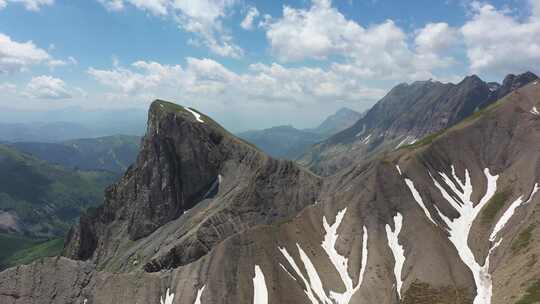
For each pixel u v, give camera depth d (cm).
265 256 14350
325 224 17062
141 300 13525
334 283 14662
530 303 11081
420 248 15212
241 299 13225
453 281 14088
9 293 13875
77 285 14125
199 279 13712
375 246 15612
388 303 13662
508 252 14250
